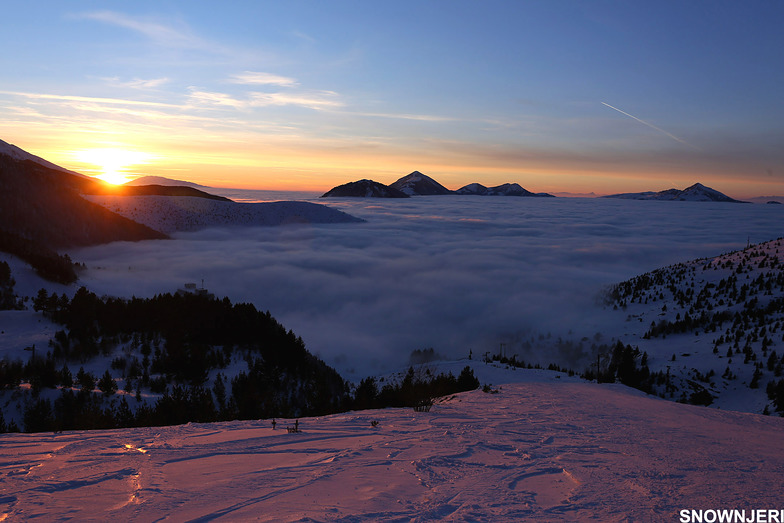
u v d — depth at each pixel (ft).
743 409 242.58
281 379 165.27
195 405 97.19
